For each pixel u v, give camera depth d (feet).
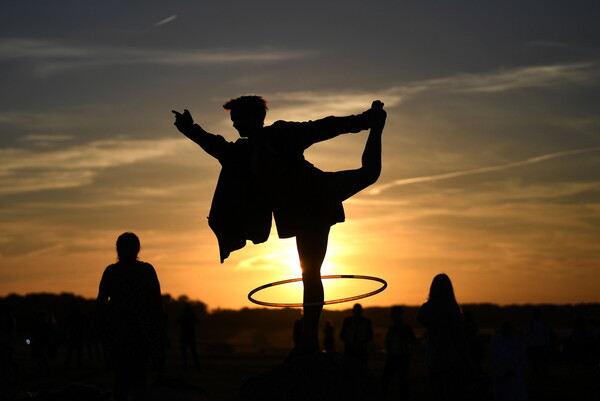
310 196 16.60
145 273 27.84
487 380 45.47
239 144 17.61
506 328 45.50
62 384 68.49
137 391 13.07
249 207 17.38
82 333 93.40
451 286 34.09
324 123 16.72
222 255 17.51
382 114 16.85
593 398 61.31
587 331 92.38
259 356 168.45
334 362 17.11
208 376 84.17
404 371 55.36
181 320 91.71
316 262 16.97
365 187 16.56
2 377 70.69
